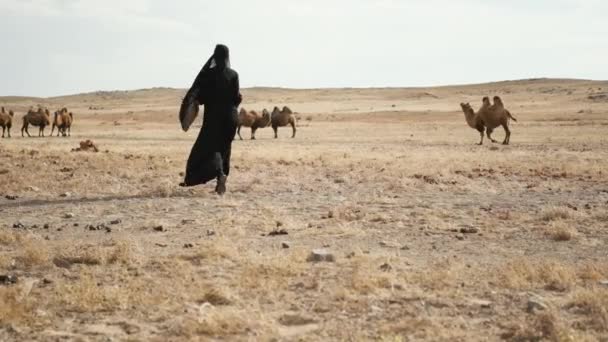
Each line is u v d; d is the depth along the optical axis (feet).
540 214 38.40
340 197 45.85
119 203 42.01
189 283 22.02
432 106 392.47
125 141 126.72
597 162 77.20
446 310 19.39
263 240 30.09
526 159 81.00
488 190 50.88
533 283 22.24
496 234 32.07
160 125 230.89
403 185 52.85
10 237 29.63
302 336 17.06
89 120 286.87
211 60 43.29
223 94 43.14
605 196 47.78
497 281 22.49
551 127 181.57
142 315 19.01
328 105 434.71
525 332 17.03
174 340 16.90
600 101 352.28
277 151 92.22
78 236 31.12
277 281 22.15
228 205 40.93
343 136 154.71
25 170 58.80
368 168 66.69
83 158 71.51
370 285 21.40
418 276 22.76
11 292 20.49
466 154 89.92
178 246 28.50
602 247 29.12
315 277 22.86
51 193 46.88
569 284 21.99
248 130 192.34
